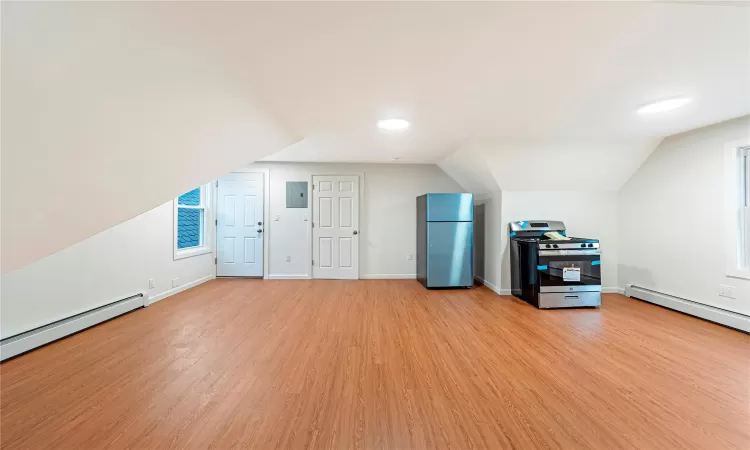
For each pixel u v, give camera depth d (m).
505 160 4.16
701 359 2.58
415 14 1.36
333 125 3.14
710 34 1.54
